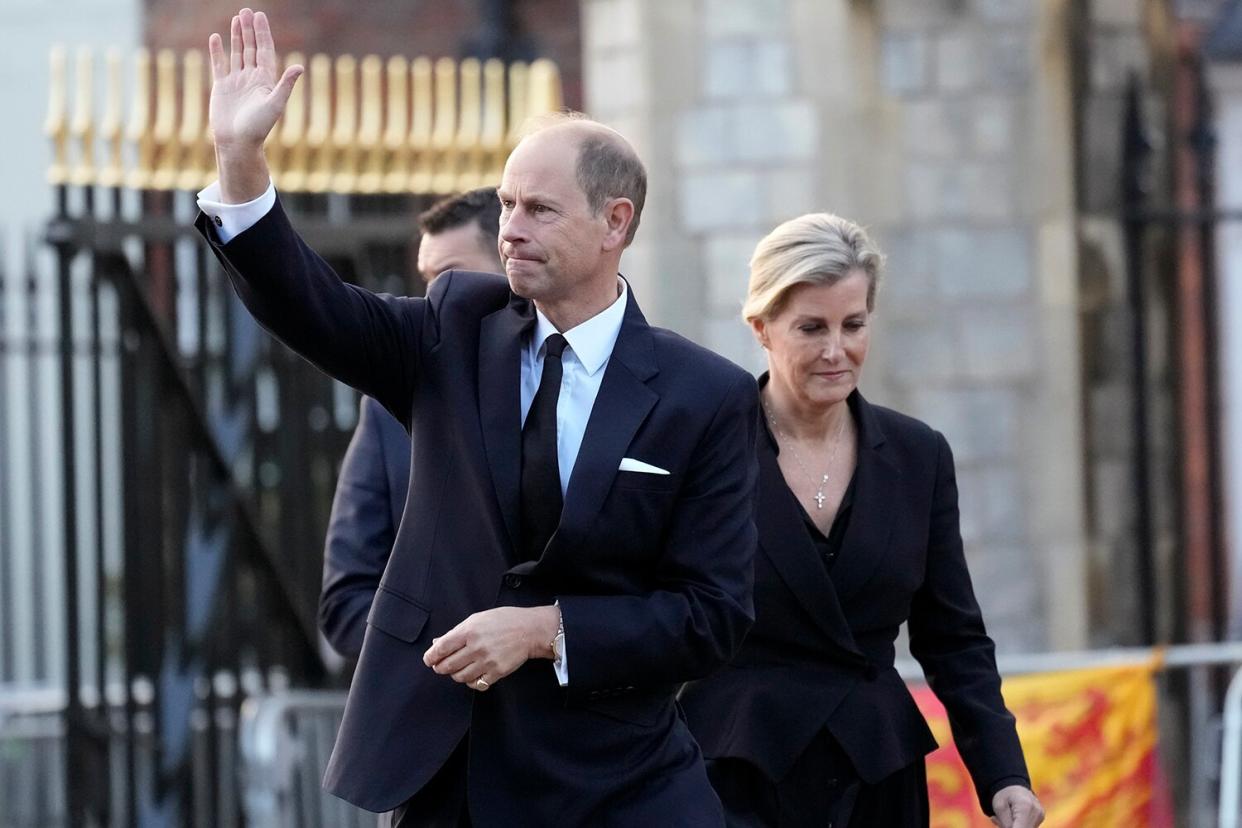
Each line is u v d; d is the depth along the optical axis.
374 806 10.45
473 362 10.89
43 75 37.06
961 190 24.95
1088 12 25.55
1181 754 25.44
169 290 21.67
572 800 10.53
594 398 10.74
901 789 13.72
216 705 21.72
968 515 25.06
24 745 26.72
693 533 10.75
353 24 33.59
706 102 25.02
